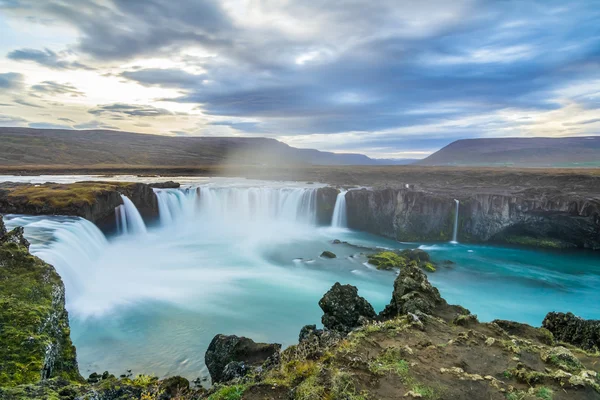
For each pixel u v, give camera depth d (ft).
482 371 27.45
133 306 68.95
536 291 90.89
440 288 91.61
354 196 153.38
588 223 127.03
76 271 74.84
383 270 99.50
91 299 69.87
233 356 45.91
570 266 111.14
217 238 134.31
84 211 105.40
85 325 59.31
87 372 46.93
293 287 85.35
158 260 103.65
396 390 23.91
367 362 27.12
